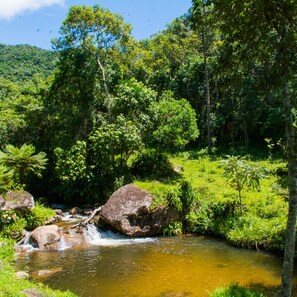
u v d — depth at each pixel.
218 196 17.69
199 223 15.82
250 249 13.16
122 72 28.75
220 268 11.18
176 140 23.00
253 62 7.51
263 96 7.43
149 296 9.11
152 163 23.03
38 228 14.17
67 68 26.36
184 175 23.45
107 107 24.27
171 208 15.90
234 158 15.82
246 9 6.19
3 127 25.28
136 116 22.83
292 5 5.86
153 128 22.98
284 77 6.61
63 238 13.92
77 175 20.33
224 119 34.09
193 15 7.30
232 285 8.79
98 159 21.75
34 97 29.88
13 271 10.17
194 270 11.04
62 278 10.38
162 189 16.45
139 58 35.19
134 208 15.30
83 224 15.48
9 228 14.32
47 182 23.73
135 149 21.84
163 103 23.44
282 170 13.53
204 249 13.31
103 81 26.50
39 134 26.20
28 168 18.81
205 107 35.62
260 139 33.66
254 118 31.12
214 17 7.00
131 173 22.47
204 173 24.03
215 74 7.83
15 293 7.16
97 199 20.58
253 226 14.04
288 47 6.43
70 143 23.47
